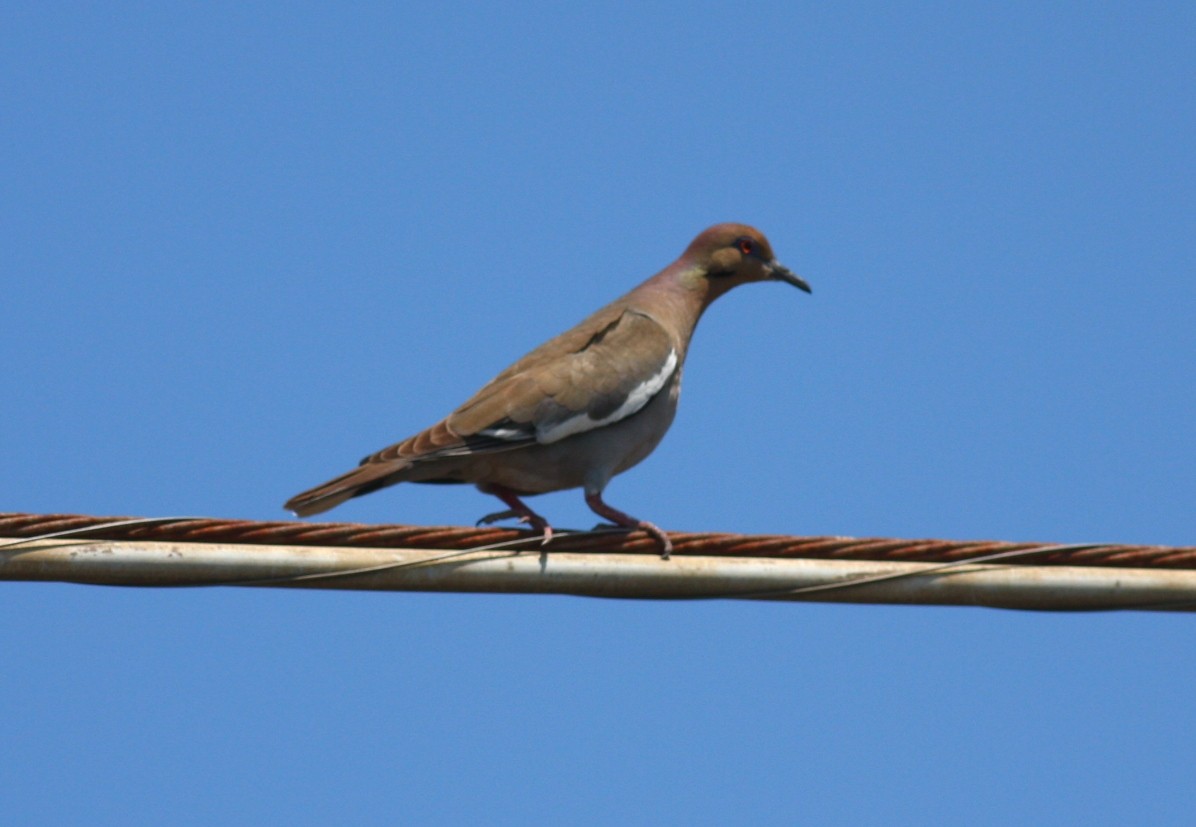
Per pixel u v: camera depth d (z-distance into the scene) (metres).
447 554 11.55
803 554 11.97
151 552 11.07
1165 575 12.02
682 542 11.97
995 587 11.91
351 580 11.36
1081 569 12.02
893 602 11.98
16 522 10.98
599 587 11.78
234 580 11.20
